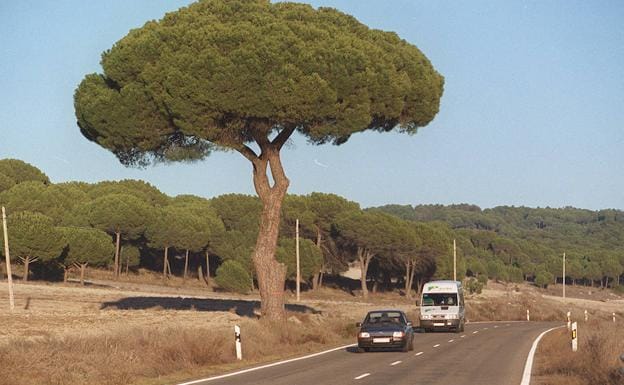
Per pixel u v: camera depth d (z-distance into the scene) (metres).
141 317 43.75
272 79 31.80
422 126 39.22
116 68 35.09
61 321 40.41
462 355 27.91
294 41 32.50
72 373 18.73
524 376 20.11
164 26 35.41
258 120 34.44
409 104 37.47
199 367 23.12
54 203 101.06
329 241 100.62
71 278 93.12
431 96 38.09
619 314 108.56
